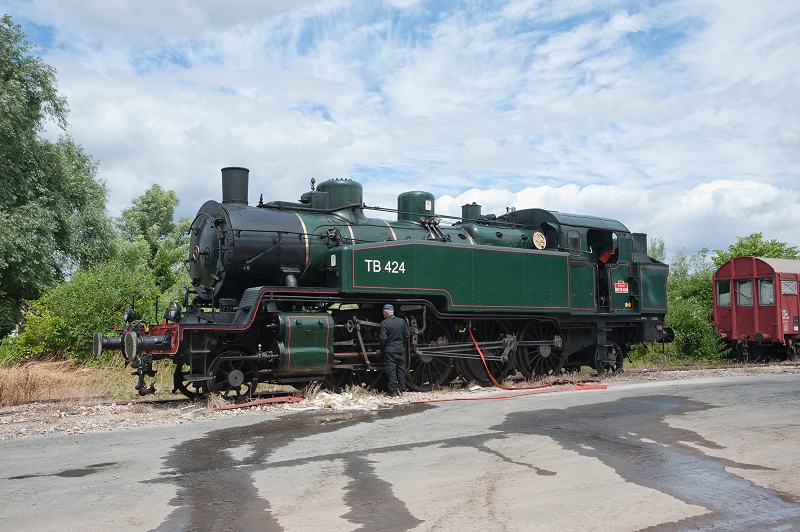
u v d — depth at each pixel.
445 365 13.15
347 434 7.86
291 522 4.71
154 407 10.27
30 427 8.55
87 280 17.03
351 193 13.13
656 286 16.67
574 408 9.80
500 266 13.55
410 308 12.32
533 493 5.38
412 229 13.58
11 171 22.14
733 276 21.77
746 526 4.62
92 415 9.52
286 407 10.06
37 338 16.38
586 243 15.66
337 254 11.61
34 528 4.65
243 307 10.70
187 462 6.52
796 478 5.85
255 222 11.36
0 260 20.48
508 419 8.84
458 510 4.95
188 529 4.59
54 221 22.73
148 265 38.69
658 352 20.75
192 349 10.05
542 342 14.37
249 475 5.98
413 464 6.34
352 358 12.08
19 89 21.81
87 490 5.58
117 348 10.66
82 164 26.62
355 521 4.72
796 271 21.06
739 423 8.46
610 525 4.63
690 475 5.94
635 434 7.76
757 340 20.70
